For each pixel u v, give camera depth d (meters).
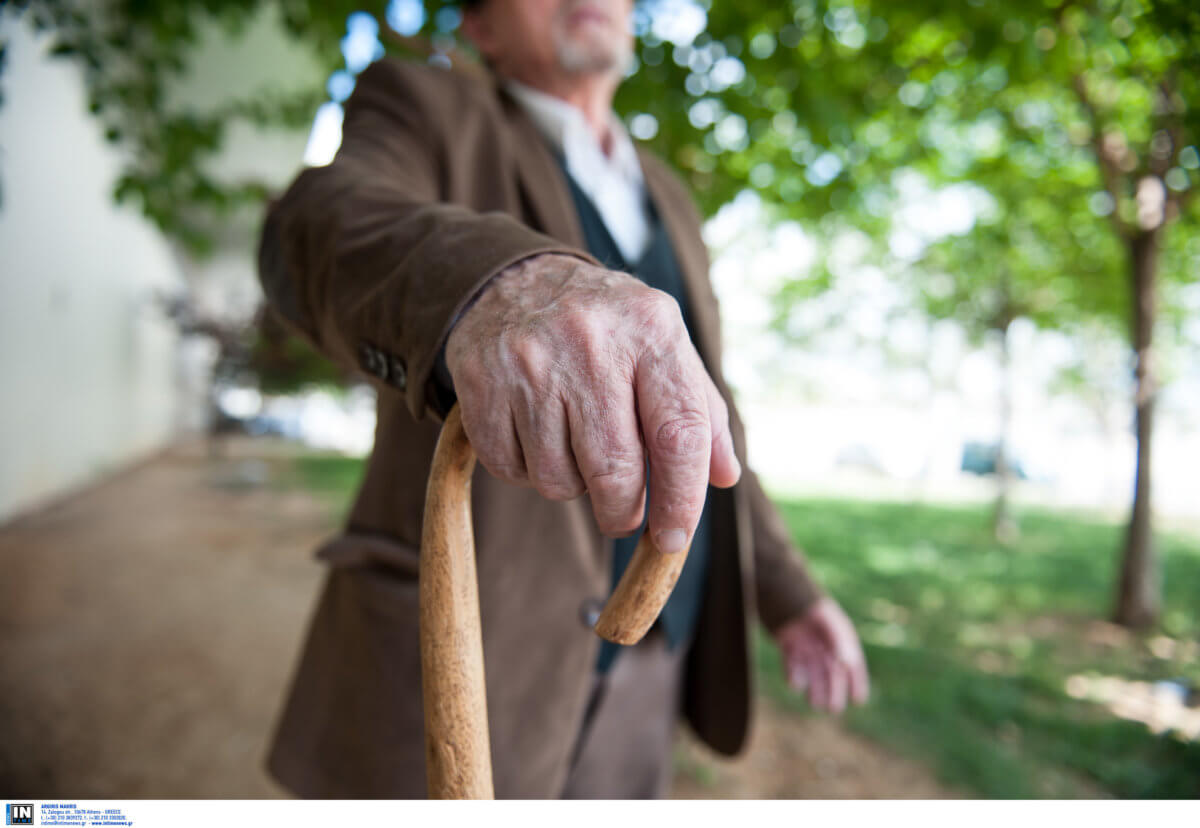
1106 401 15.64
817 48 3.33
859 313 15.32
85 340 9.91
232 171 11.30
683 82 3.30
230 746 2.99
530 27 1.22
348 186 0.72
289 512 8.38
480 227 0.55
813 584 1.40
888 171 5.07
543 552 0.94
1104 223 6.50
